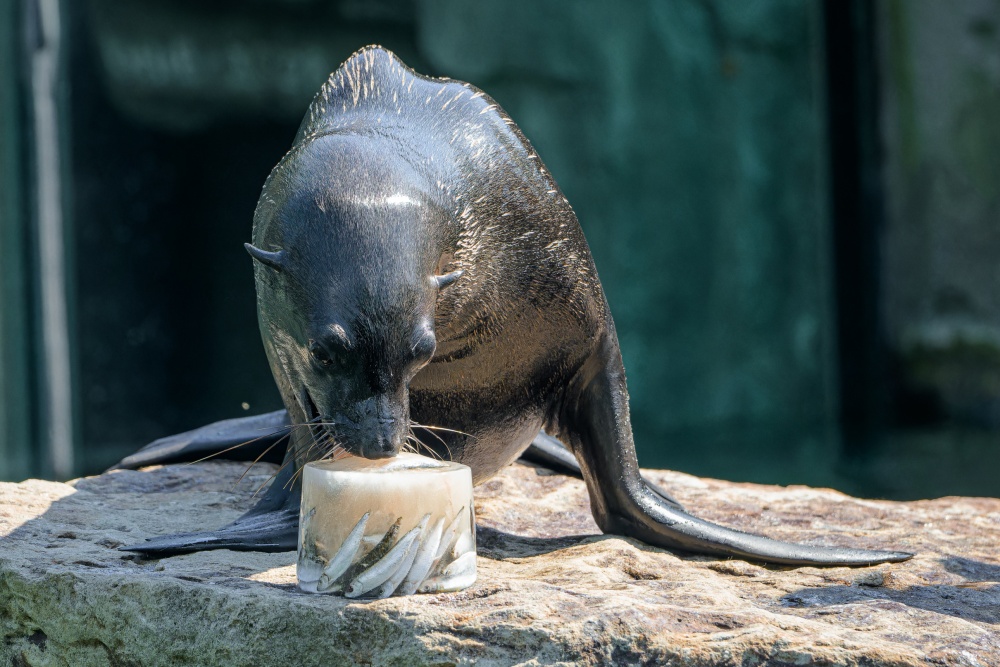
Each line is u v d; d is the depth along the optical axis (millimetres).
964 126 72688
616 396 18625
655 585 16031
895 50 72062
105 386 73688
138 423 76312
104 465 64438
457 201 16922
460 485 15164
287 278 15922
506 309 17531
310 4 77250
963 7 72312
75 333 70688
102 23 71750
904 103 72125
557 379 18656
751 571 17234
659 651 13758
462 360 17891
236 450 24594
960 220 72688
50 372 67250
